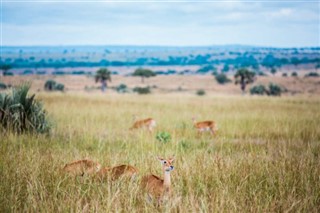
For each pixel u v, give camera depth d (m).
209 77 163.50
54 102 29.86
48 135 15.79
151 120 19.50
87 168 9.59
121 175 9.09
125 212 7.30
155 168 10.20
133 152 12.85
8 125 15.34
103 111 24.62
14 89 16.31
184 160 10.57
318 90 107.56
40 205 7.46
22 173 9.25
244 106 31.30
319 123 20.06
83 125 18.52
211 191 8.45
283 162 10.45
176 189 8.56
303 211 7.51
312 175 9.59
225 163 10.44
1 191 8.21
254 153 12.46
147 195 8.14
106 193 8.20
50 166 9.95
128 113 24.81
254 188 8.74
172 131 18.62
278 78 139.62
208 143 15.55
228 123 20.77
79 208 7.38
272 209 7.52
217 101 37.16
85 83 137.25
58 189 8.30
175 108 29.23
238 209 7.55
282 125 19.33
